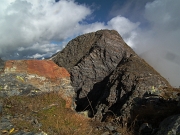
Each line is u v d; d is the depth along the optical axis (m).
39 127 8.69
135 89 13.88
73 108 16.31
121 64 18.45
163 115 9.28
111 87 15.62
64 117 10.59
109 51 19.55
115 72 17.34
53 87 16.09
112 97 14.93
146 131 8.57
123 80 15.24
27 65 15.79
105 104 14.98
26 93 13.65
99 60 19.47
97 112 14.45
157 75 16.22
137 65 17.19
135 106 11.82
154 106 10.70
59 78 17.36
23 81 14.26
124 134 9.02
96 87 18.50
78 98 18.08
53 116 10.42
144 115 10.23
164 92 13.28
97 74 18.91
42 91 14.70
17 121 8.68
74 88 18.55
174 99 11.10
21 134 7.55
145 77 15.02
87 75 18.83
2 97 11.70
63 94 16.42
